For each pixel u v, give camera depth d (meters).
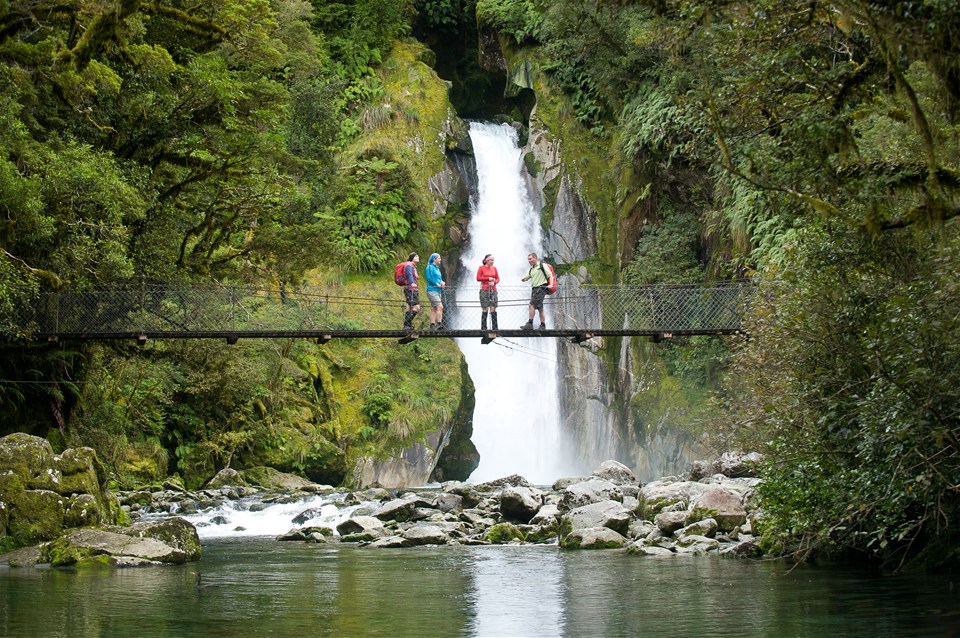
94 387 24.58
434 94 45.47
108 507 15.73
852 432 11.15
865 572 11.31
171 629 8.16
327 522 21.06
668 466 34.78
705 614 8.69
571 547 15.68
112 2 15.09
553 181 43.69
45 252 19.05
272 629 8.15
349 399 35.56
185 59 23.53
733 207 31.94
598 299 37.78
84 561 13.29
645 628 8.05
